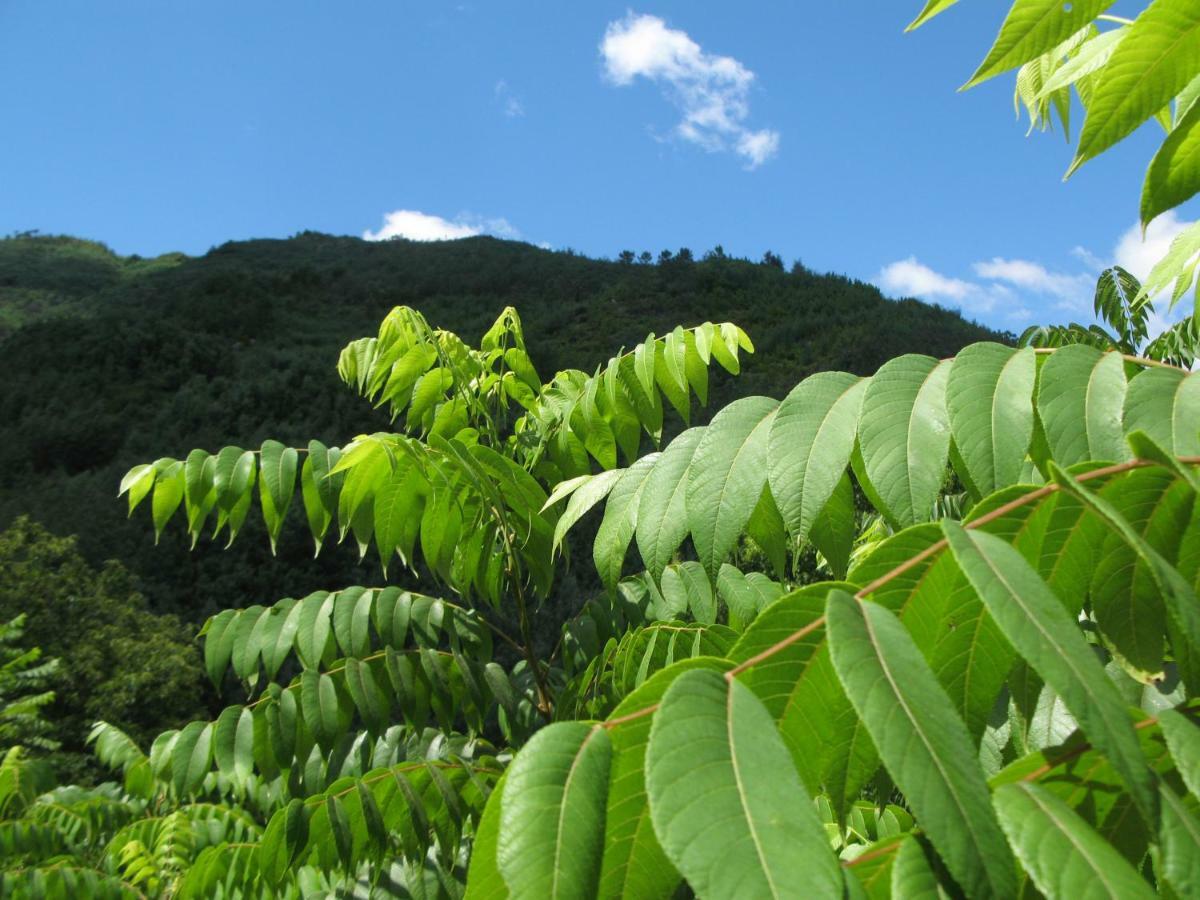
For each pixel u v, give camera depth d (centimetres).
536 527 254
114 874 344
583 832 50
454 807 199
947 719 49
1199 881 44
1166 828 46
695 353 253
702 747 48
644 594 254
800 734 66
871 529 276
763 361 4066
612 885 59
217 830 346
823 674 65
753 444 97
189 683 1532
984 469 84
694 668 58
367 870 235
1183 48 69
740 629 226
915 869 50
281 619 250
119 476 2797
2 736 1031
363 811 192
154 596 1959
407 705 242
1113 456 82
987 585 54
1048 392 87
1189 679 76
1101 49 105
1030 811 48
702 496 97
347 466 234
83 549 2131
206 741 242
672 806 46
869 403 91
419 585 1817
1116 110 72
